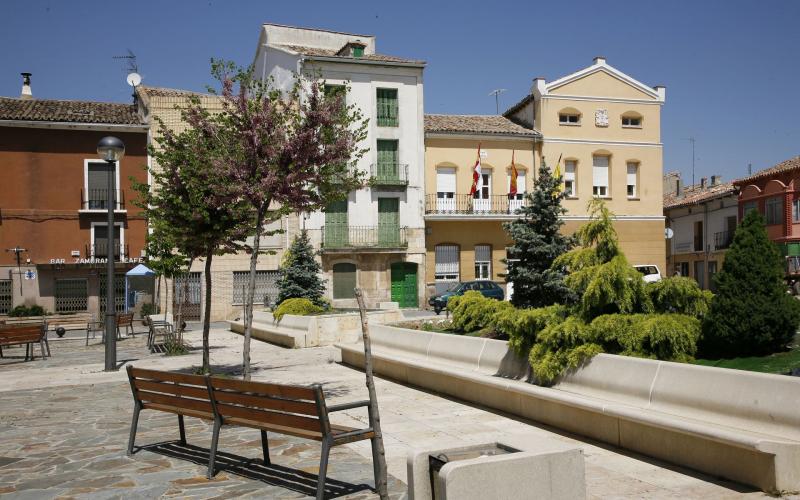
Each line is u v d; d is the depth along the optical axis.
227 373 14.27
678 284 9.20
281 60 40.06
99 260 35.56
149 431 8.89
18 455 7.81
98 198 35.75
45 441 8.50
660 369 7.19
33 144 34.88
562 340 8.71
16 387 13.30
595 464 6.57
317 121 10.36
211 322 35.28
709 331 8.61
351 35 44.91
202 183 11.70
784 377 5.86
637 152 44.38
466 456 4.64
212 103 35.66
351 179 11.13
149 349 20.58
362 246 38.28
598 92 43.66
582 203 43.28
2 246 34.47
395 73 39.53
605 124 43.78
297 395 5.77
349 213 38.59
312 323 19.52
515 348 9.59
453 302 13.99
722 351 8.72
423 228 39.91
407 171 39.66
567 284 9.75
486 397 9.69
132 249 35.97
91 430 9.08
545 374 8.68
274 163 10.33
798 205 40.59
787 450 5.43
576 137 43.22
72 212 35.38
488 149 41.78
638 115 44.34
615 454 6.92
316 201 10.93
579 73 43.25
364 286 38.88
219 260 36.47
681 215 52.59
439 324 15.50
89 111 36.69
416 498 4.60
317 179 10.49
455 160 41.25
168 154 12.45
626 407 7.11
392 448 7.57
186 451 7.73
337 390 11.73
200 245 12.80
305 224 37.62
